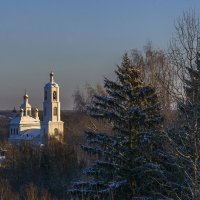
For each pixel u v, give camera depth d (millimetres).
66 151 74188
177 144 19625
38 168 77812
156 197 24594
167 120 24172
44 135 145750
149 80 32875
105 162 27547
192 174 19469
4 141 147250
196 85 18375
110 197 25797
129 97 28062
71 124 94875
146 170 24906
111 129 29391
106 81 28500
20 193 46531
